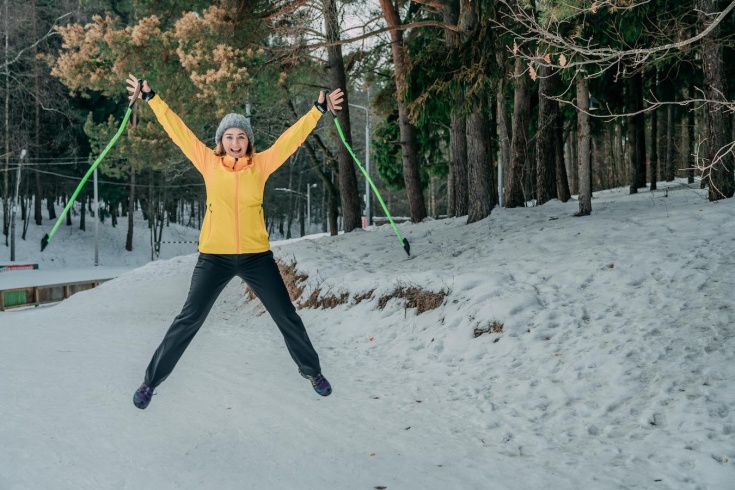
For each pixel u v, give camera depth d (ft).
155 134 68.59
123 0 113.91
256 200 13.88
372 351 26.84
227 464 13.67
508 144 61.05
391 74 71.41
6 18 124.77
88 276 107.86
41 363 25.82
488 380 20.53
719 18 15.48
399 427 16.58
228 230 13.74
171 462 13.73
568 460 13.79
